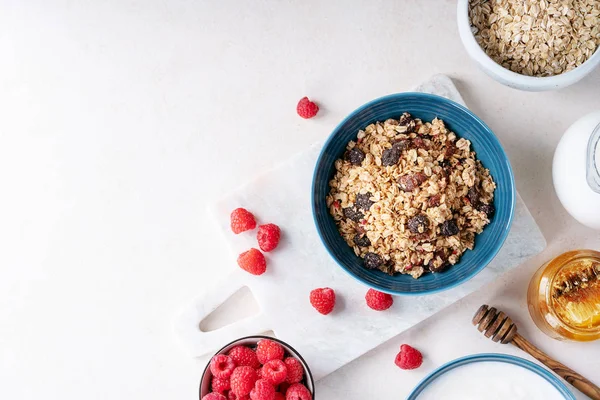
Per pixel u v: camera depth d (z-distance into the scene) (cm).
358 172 70
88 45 77
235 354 70
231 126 77
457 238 69
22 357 77
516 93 75
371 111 70
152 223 77
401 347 73
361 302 74
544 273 71
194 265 77
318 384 75
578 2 69
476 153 71
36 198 78
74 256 77
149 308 77
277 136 76
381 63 76
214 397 69
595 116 67
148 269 77
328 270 74
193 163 77
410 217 68
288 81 76
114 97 77
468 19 69
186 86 77
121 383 77
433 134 70
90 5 77
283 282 74
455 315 75
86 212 77
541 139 75
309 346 74
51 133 78
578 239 75
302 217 74
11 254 78
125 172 77
